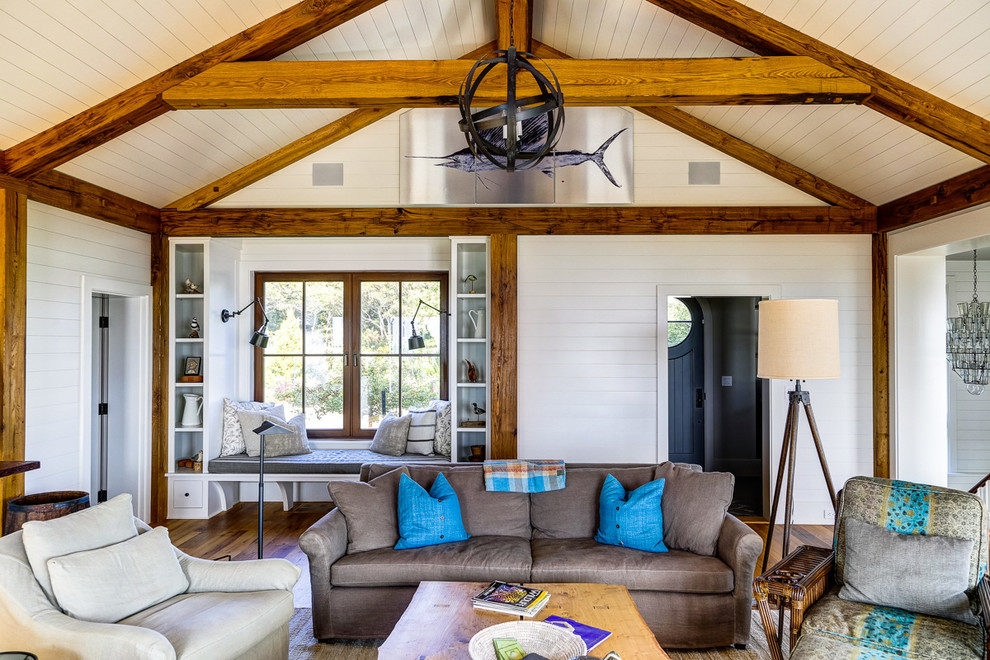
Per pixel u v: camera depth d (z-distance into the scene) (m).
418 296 6.32
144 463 5.47
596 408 5.54
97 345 5.46
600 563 3.29
